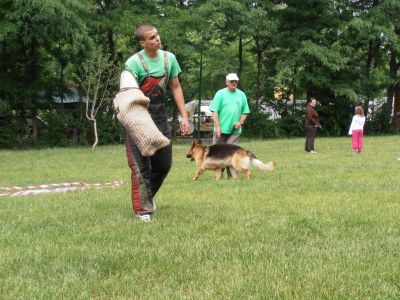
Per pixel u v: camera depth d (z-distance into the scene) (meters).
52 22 23.61
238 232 4.89
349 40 33.09
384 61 35.97
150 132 5.15
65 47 27.41
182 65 30.86
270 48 34.03
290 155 16.64
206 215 5.83
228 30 30.28
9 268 3.89
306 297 3.10
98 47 25.09
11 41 25.50
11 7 23.42
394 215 5.61
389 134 34.50
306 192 7.61
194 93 38.50
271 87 34.28
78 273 3.72
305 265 3.74
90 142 28.70
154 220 5.62
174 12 28.11
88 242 4.68
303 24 32.75
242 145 22.75
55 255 4.23
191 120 33.94
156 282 3.49
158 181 5.90
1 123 26.47
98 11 28.50
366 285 3.28
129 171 12.94
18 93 26.86
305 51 30.81
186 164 14.16
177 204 6.76
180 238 4.73
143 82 5.59
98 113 28.53
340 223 5.24
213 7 27.70
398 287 3.25
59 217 6.07
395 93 36.34
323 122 33.94
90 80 24.03
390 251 4.11
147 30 5.46
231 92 10.09
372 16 32.22
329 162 13.51
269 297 3.10
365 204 6.35
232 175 9.84
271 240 4.55
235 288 3.27
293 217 5.59
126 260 4.01
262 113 32.41
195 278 3.53
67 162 16.27
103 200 7.43
